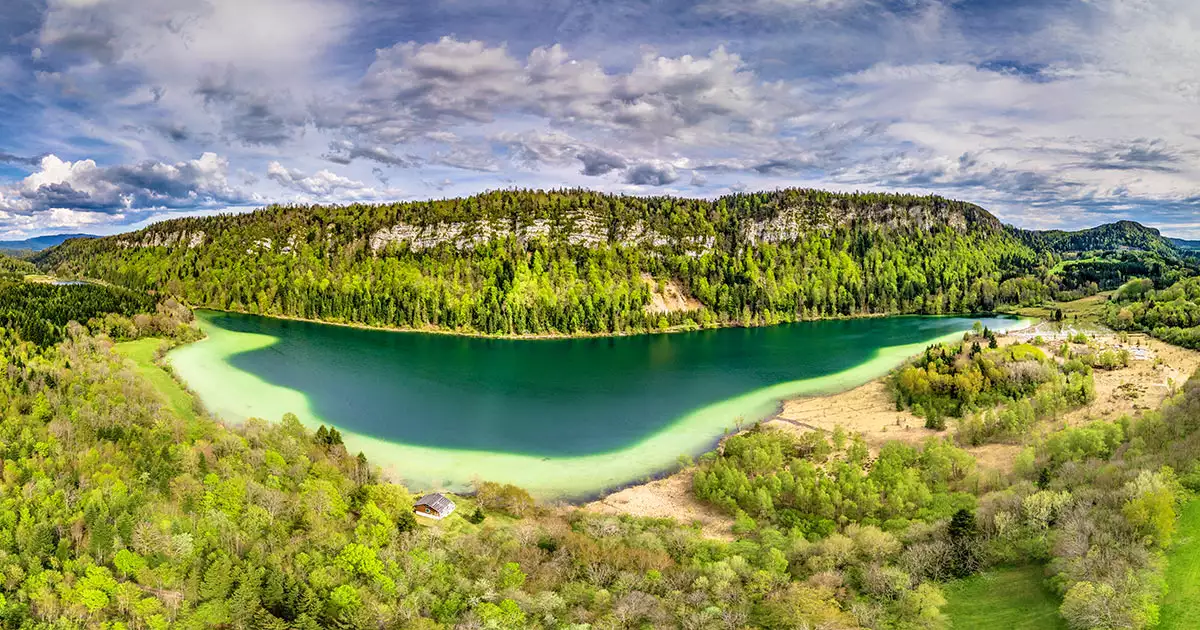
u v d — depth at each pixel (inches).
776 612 2930.6
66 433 4446.4
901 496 4050.2
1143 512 3110.2
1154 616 2613.2
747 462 4729.3
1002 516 3432.6
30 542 3233.3
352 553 3206.2
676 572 3321.9
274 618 2901.1
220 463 4141.2
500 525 3885.3
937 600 2940.5
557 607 3014.3
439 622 2920.8
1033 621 2797.7
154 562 3169.3
